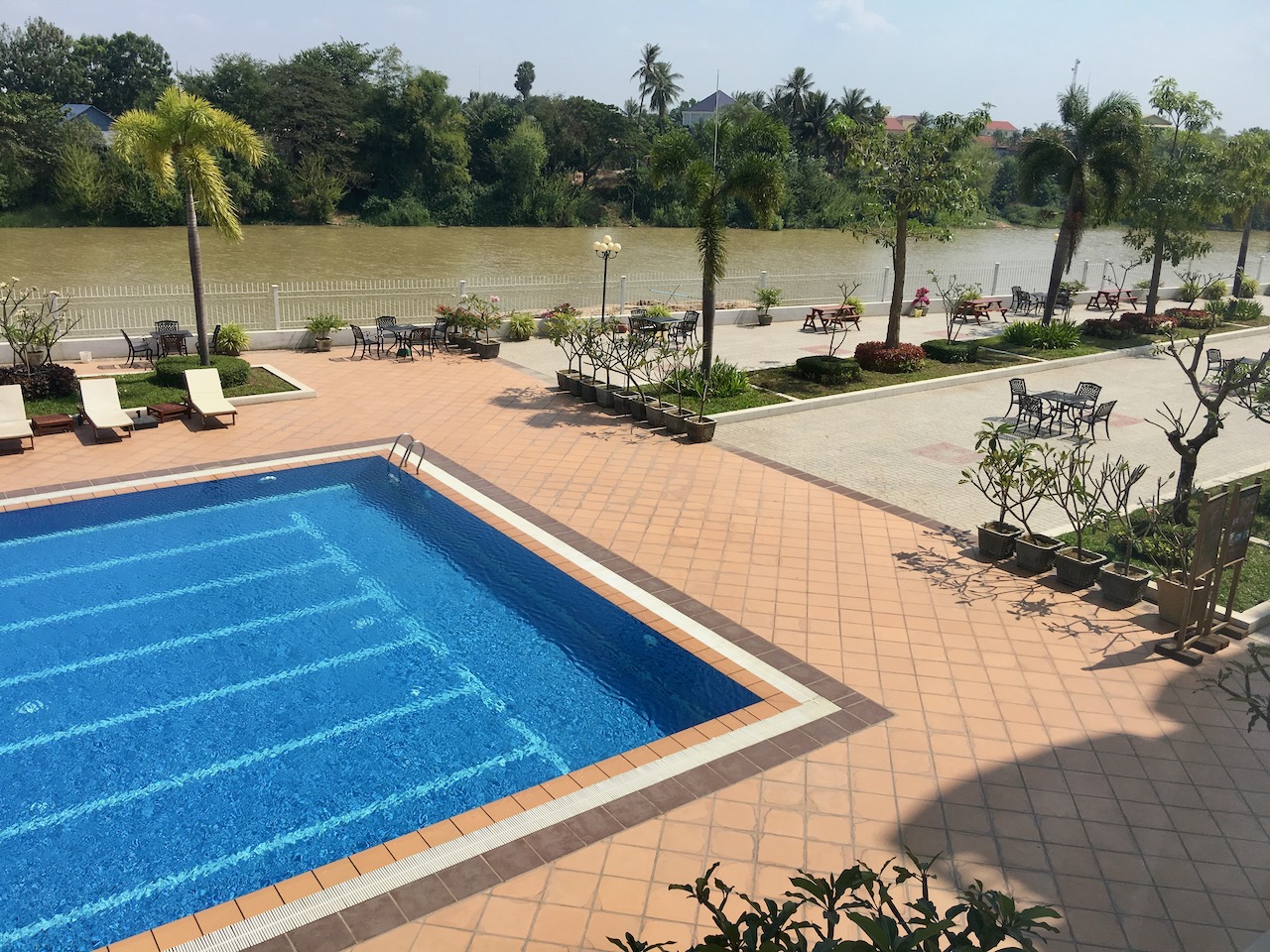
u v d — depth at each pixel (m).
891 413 16.95
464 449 13.92
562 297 31.56
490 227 70.81
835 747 7.02
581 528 11.15
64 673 8.00
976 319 26.86
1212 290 27.25
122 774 6.75
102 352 18.67
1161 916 5.44
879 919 2.80
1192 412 17.44
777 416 16.50
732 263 45.47
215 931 5.17
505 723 7.51
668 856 5.82
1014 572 10.23
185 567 10.12
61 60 74.06
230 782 6.68
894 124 121.25
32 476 12.42
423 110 71.25
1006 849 5.96
